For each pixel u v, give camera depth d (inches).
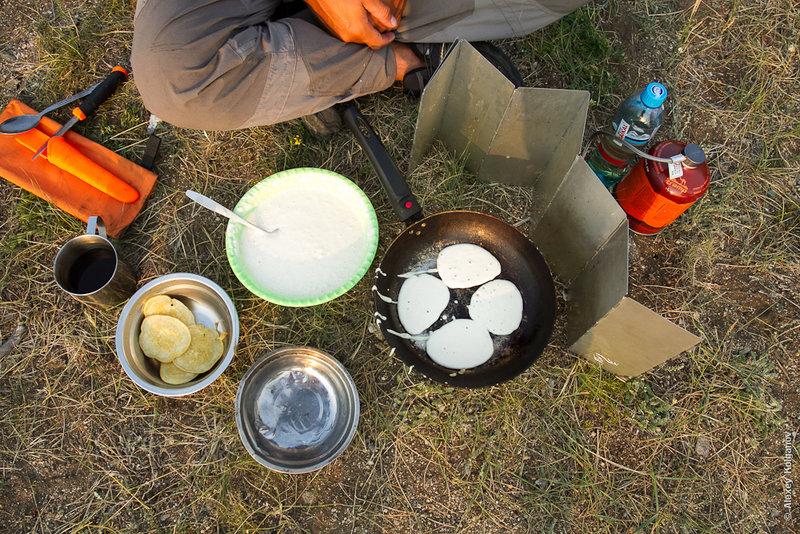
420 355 55.1
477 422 56.1
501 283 56.5
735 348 59.4
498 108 52.9
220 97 50.2
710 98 68.7
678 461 55.6
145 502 53.7
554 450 55.8
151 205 62.7
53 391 56.6
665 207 53.2
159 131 65.2
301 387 55.6
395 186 56.7
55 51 67.7
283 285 56.8
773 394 57.7
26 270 60.2
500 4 58.2
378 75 55.7
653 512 54.1
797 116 68.1
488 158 60.9
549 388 57.4
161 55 46.8
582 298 54.9
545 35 68.9
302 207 59.8
